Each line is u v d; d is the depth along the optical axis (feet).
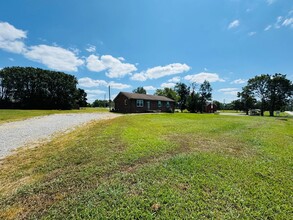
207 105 173.68
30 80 132.05
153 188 11.16
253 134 31.35
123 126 35.73
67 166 15.29
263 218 8.59
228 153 19.10
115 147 20.06
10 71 128.16
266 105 151.84
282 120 71.72
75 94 155.94
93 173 13.60
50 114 70.74
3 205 9.85
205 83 168.55
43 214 8.96
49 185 11.95
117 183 11.89
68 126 39.37
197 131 32.22
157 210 9.09
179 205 9.45
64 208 9.37
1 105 126.21
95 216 8.65
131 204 9.54
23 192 11.13
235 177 12.87
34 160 17.10
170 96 176.45
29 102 131.54
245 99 168.25
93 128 34.83
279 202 9.89
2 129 35.35
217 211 9.02
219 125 41.93
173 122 46.03
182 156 17.31
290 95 144.46
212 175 13.12
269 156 18.19
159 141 22.88
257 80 152.66
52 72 142.82
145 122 44.39
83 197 10.36
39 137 27.99
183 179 12.43
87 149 19.76
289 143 24.84
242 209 9.22
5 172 14.40
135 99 98.68
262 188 11.36
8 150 20.85
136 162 15.80
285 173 13.84
